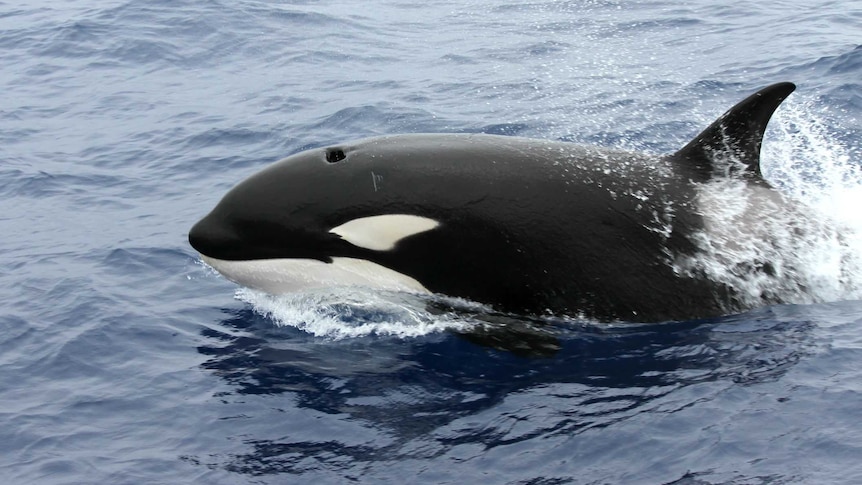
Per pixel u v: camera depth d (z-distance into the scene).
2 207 15.60
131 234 14.12
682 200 10.61
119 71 23.23
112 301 11.88
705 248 10.51
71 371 10.36
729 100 18.36
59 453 8.95
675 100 18.52
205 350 10.68
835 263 10.90
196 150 17.86
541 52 22.75
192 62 23.67
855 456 8.06
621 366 9.69
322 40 24.97
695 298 10.45
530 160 10.66
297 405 9.45
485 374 9.76
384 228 10.50
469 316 10.68
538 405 9.15
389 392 9.57
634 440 8.50
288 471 8.46
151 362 10.47
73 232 14.38
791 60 20.25
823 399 8.84
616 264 10.34
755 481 7.87
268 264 10.91
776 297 10.67
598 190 10.51
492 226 10.36
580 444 8.51
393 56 23.44
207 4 27.41
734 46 21.97
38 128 19.64
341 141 17.80
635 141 16.52
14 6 29.30
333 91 20.80
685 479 7.96
